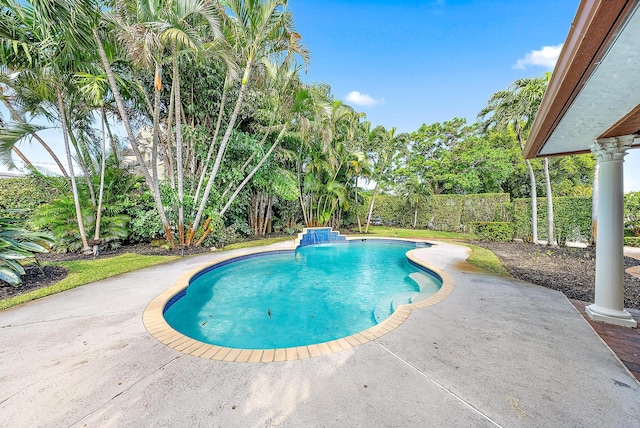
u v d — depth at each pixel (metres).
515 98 9.60
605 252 3.30
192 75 8.64
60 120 7.01
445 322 3.23
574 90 2.21
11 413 1.75
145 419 1.70
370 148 15.31
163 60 6.90
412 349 2.59
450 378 2.12
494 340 2.77
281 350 2.59
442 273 5.69
